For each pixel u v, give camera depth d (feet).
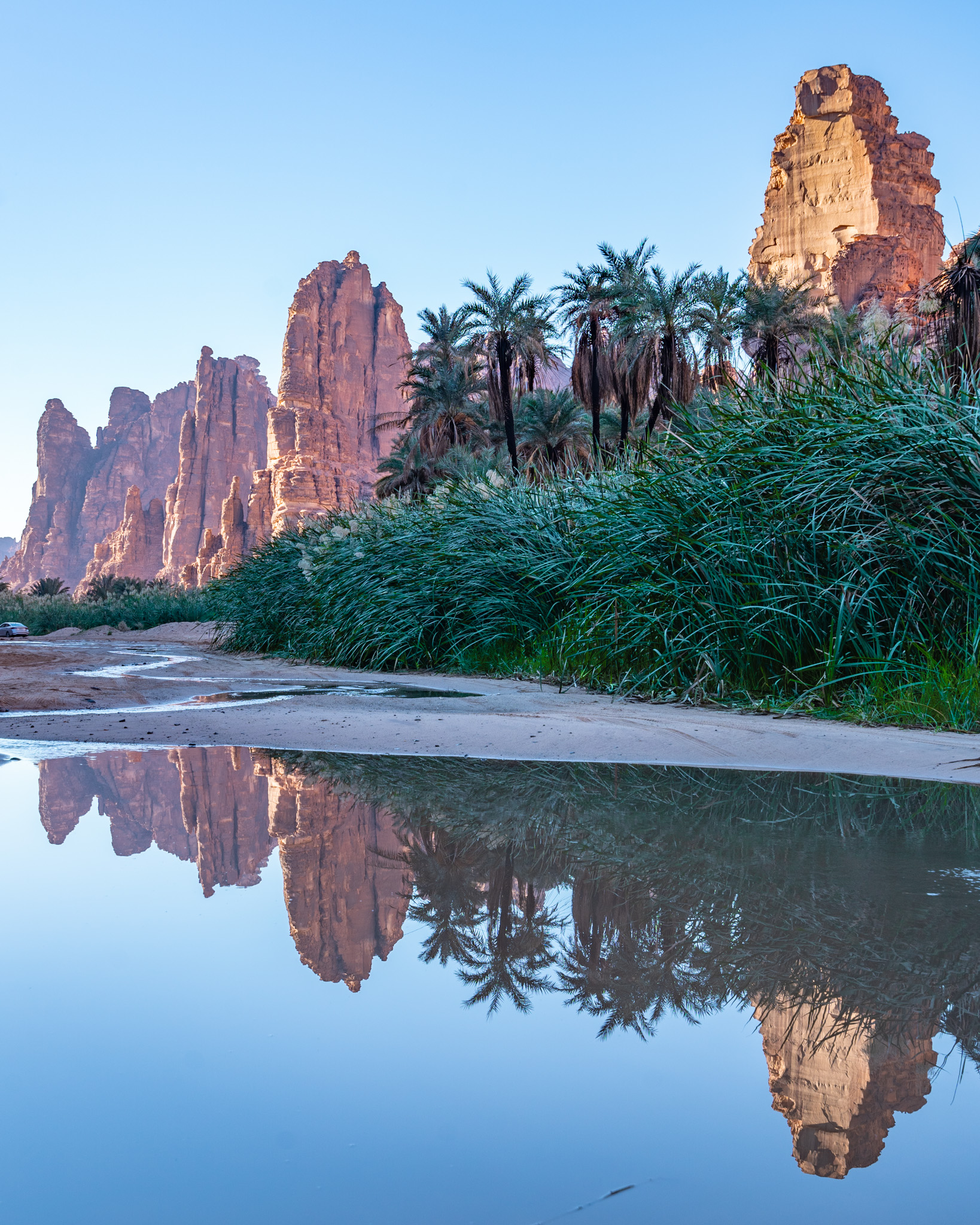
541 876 8.07
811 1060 4.20
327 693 27.40
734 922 6.59
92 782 13.55
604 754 15.89
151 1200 2.96
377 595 41.42
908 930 6.33
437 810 11.25
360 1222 2.82
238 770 14.69
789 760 14.89
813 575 21.91
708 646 22.97
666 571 25.66
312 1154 3.35
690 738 17.03
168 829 10.36
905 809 10.99
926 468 20.72
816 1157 3.31
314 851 9.22
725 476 25.54
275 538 61.72
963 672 18.33
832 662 20.10
